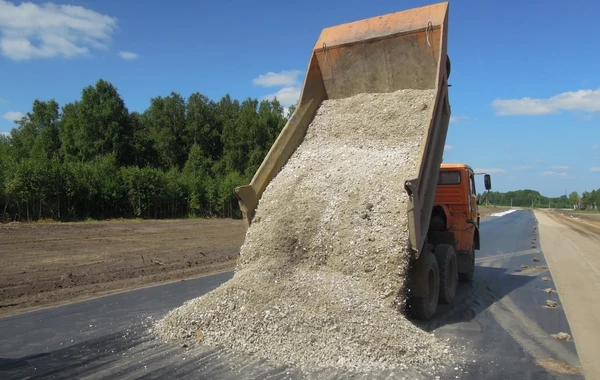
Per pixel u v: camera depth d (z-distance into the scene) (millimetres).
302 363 4824
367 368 4723
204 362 4914
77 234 18625
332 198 7012
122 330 6145
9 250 13805
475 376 4715
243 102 61125
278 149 8133
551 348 5656
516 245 17688
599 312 7480
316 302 5539
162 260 12641
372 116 8445
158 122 54125
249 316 5543
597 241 20109
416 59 8375
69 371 4762
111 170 29984
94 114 43875
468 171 9742
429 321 6816
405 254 6090
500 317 7133
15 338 5855
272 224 6965
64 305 7629
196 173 41406
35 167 24406
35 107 54688
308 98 9016
